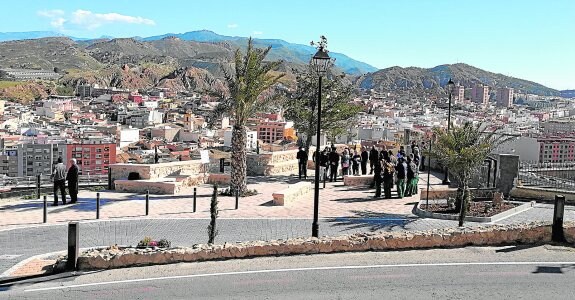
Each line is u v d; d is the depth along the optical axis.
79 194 22.16
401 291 9.98
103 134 146.50
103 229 15.80
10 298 9.92
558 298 9.60
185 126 188.50
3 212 18.23
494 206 18.42
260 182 25.89
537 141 39.03
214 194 13.01
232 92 21.73
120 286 10.50
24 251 13.31
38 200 20.84
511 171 20.33
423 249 12.52
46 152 108.00
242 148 22.08
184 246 12.75
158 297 9.90
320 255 12.21
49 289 10.38
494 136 26.22
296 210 18.66
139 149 132.62
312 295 9.85
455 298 9.61
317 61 14.55
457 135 17.75
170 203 20.12
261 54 22.48
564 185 21.08
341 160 27.02
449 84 24.77
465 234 12.66
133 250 11.99
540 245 12.66
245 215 17.84
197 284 10.54
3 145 112.56
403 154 22.61
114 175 24.34
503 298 9.59
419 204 19.14
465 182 17.67
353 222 16.58
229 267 11.50
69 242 11.53
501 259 11.73
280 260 11.91
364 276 10.81
